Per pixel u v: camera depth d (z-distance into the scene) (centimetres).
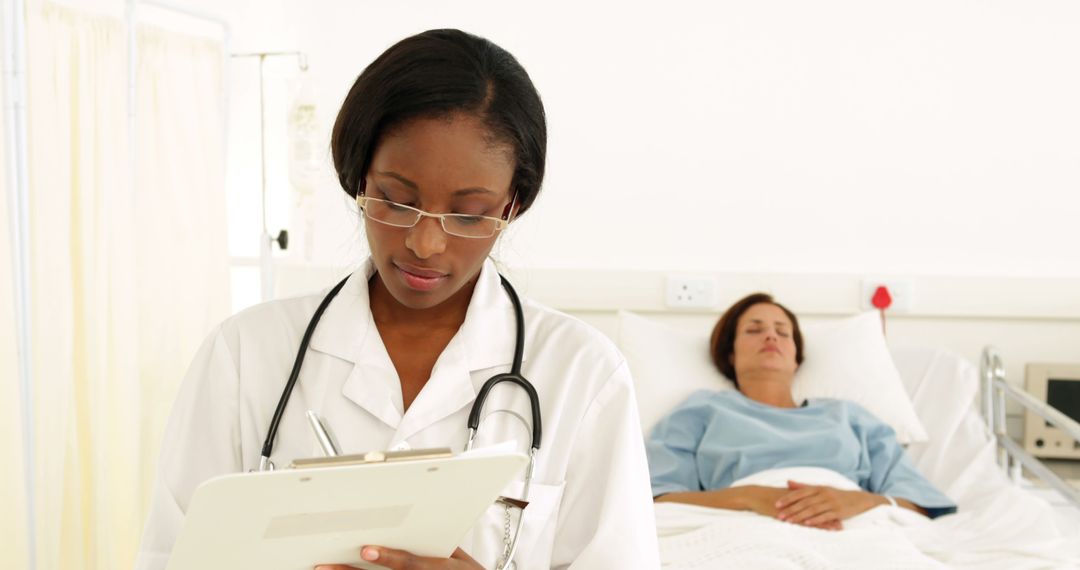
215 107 245
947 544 207
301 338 104
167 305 230
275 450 98
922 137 284
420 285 92
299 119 249
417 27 282
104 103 206
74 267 203
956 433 258
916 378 270
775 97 285
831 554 189
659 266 289
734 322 266
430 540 83
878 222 286
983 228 285
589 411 101
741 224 288
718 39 284
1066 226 283
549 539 99
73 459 201
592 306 286
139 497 215
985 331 284
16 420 178
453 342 102
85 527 209
